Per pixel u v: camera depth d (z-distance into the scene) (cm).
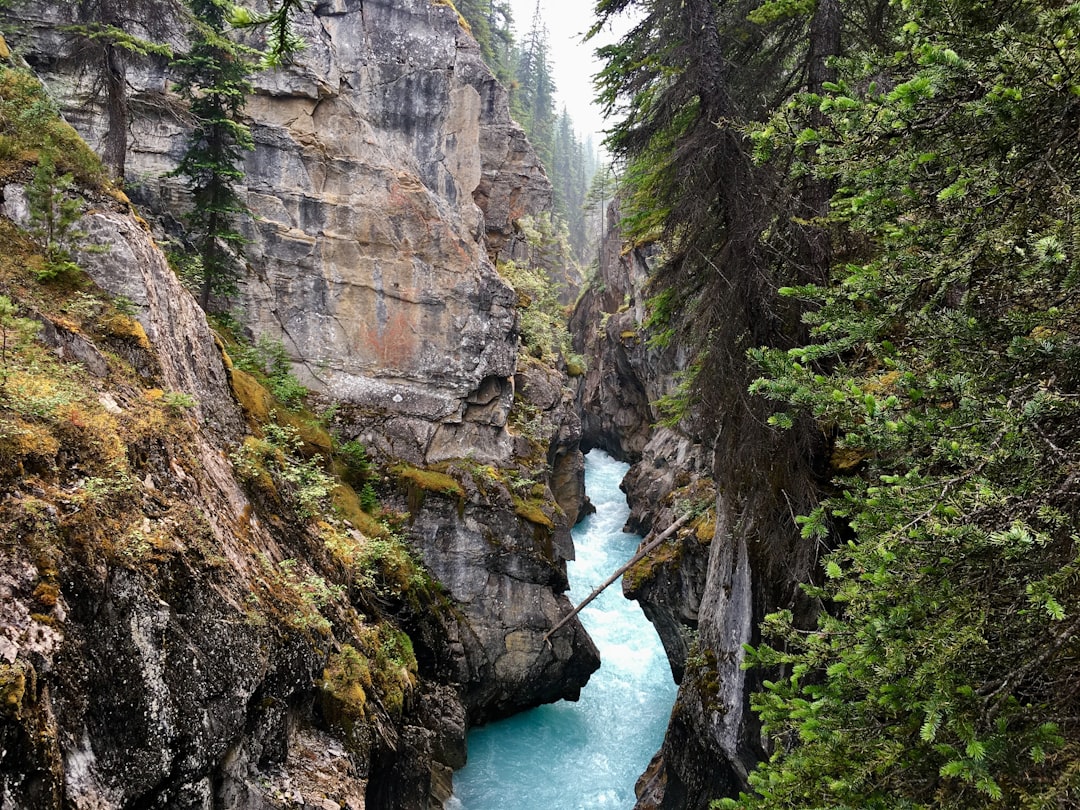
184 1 1602
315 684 1030
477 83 2234
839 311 506
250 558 994
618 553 2834
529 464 2341
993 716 384
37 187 989
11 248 975
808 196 982
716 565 1441
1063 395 387
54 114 1139
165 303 1175
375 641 1348
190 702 729
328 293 2055
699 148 996
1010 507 375
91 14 1436
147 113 1836
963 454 385
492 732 1895
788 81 1080
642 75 1076
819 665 511
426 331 2127
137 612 702
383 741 1139
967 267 423
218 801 777
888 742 436
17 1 1700
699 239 1070
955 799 394
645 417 3988
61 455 745
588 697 2062
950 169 416
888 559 397
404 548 1833
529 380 2719
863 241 945
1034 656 397
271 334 2009
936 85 398
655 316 1198
